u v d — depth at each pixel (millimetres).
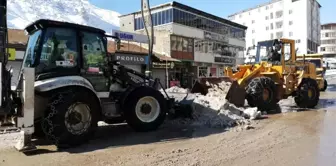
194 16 35781
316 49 83500
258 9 83500
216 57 39438
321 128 7977
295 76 12477
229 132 7645
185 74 33719
